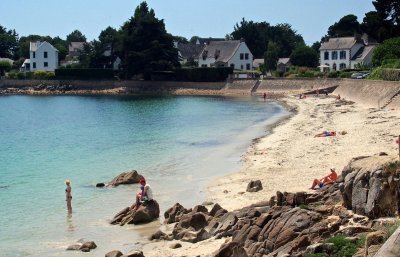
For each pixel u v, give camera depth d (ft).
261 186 114.21
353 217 73.46
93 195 122.42
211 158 163.53
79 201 117.08
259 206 91.20
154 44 510.17
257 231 74.64
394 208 71.82
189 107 361.92
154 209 100.89
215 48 581.94
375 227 67.05
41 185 134.21
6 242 89.45
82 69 550.36
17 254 83.30
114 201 116.37
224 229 83.97
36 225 99.45
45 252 84.02
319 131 200.34
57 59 608.60
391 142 156.15
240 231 77.36
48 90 549.95
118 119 299.38
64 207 112.27
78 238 91.04
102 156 176.04
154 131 238.89
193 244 82.48
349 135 179.52
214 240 82.33
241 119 278.26
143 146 194.90
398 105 250.57
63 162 167.32
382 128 187.42
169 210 101.04
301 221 71.41
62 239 90.74
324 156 145.28
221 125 254.06
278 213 75.92
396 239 42.63
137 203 102.53
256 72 529.04
